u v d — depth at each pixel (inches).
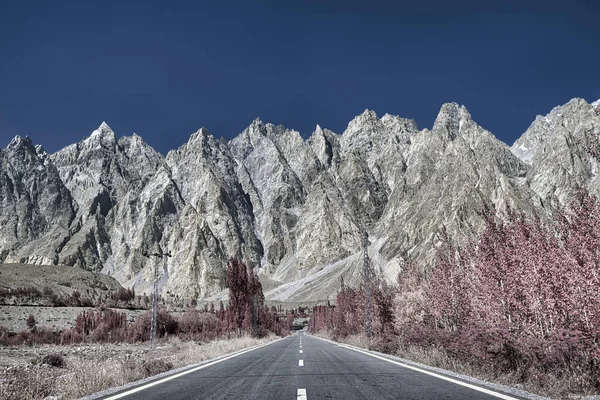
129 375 488.7
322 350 1070.4
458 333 700.0
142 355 1143.0
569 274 471.5
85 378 428.8
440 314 1020.5
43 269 6284.5
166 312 2476.6
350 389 360.2
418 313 1226.6
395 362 647.1
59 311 3462.1
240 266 2326.5
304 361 691.4
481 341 530.9
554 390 339.9
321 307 4478.3
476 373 492.1
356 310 1854.1
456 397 310.7
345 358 750.5
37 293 4830.2
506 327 558.3
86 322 2500.0
